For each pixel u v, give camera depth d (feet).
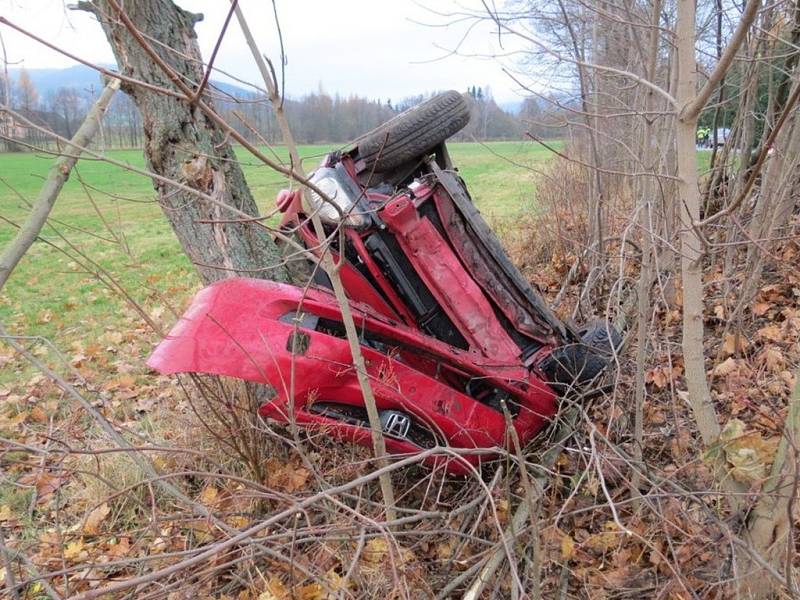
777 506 6.66
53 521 10.64
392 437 9.00
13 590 6.11
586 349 10.75
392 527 8.15
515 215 28.71
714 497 8.79
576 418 10.77
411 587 8.04
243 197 12.34
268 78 6.23
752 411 10.46
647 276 9.49
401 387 9.12
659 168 12.29
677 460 9.61
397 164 11.08
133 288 29.78
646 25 8.99
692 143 6.49
